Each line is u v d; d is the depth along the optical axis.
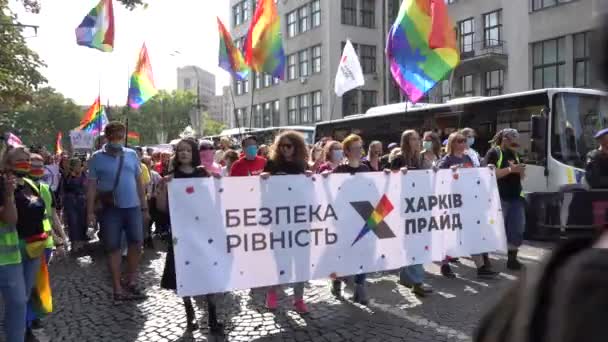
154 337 5.01
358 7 43.81
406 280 6.45
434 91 32.06
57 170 12.31
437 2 8.26
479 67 29.47
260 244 5.26
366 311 5.59
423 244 6.06
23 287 4.36
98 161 6.09
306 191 5.45
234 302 6.12
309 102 45.62
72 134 19.20
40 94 71.12
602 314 0.73
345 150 5.99
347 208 5.64
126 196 6.14
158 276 7.51
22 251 4.64
